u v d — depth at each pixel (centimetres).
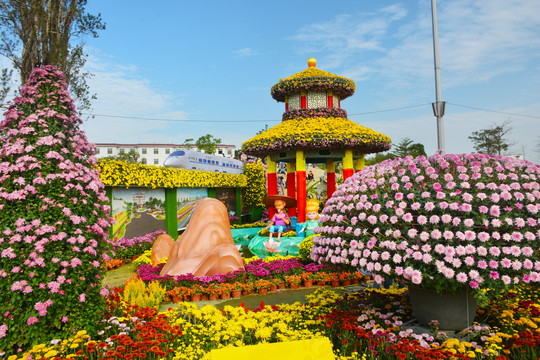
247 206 2575
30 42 837
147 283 822
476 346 430
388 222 452
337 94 1656
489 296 423
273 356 359
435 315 492
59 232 468
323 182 3103
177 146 7244
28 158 469
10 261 452
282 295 799
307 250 968
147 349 428
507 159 472
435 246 414
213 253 864
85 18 907
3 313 442
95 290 502
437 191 435
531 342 407
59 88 520
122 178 1210
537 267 395
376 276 442
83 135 535
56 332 466
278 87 1623
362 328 487
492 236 407
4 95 856
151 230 1458
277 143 1414
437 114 1294
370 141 1415
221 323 505
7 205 463
